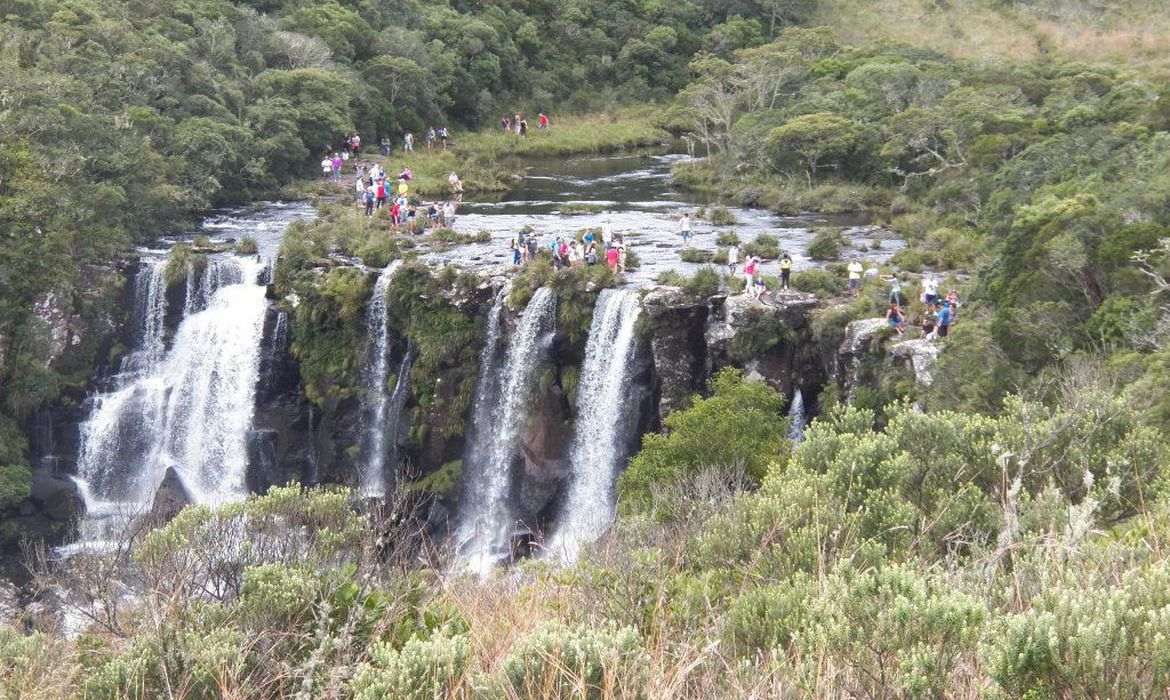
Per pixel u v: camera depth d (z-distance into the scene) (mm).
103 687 14609
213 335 53688
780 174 80000
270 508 22719
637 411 45281
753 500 20359
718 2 125250
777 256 54594
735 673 12211
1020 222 42094
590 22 124938
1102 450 20156
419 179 81125
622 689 11422
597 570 17172
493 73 108250
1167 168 48719
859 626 12180
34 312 51719
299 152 78250
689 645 13008
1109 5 112938
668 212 70812
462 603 16906
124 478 53250
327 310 52125
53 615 22312
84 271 54281
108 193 55281
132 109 65375
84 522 50219
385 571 18906
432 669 12703
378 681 12672
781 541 18359
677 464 34094
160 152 65750
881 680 11078
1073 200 42219
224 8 87562
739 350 43625
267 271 54219
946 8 120938
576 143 102938
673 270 47938
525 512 47844
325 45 92000
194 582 19188
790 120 80875
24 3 70000
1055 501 16703
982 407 32875
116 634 18078
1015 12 116562
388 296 51062
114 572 21672
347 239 56594
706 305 44750
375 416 51812
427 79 99375
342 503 23078
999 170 64562
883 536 17859
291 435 53125
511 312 47875
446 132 98438
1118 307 34281
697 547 19297
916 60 96000
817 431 22844
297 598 16250
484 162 93500
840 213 71188
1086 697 9758
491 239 59344
